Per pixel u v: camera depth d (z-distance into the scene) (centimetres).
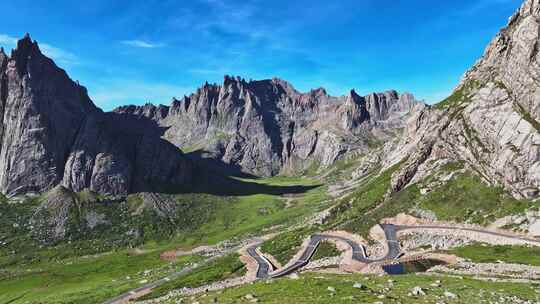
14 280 19875
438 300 6488
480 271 11081
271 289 8012
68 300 15475
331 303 6166
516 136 17762
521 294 7369
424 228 16975
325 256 16538
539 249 12731
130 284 17150
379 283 8850
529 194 16062
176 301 8588
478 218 16412
